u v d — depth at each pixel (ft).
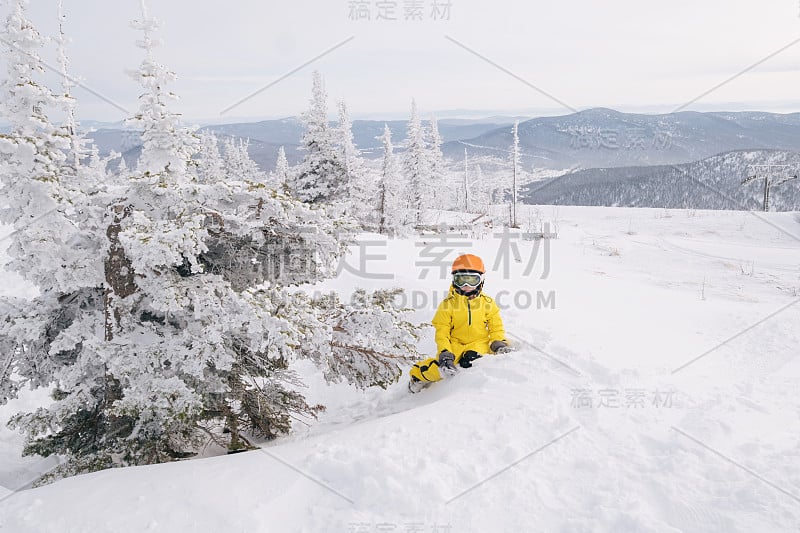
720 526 7.76
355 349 15.97
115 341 13.16
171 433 13.52
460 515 8.44
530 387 13.25
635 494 8.68
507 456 10.02
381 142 92.02
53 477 13.29
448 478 9.34
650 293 32.94
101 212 14.07
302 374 22.84
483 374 15.05
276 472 10.05
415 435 11.03
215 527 8.49
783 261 50.37
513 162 100.99
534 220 95.71
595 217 96.68
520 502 8.68
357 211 81.82
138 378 12.88
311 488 9.44
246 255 15.28
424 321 23.40
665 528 7.75
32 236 12.62
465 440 10.69
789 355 16.66
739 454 9.63
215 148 74.43
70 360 14.65
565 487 9.04
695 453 9.68
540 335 18.99
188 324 14.30
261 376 15.62
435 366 17.66
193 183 13.85
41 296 14.48
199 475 10.23
